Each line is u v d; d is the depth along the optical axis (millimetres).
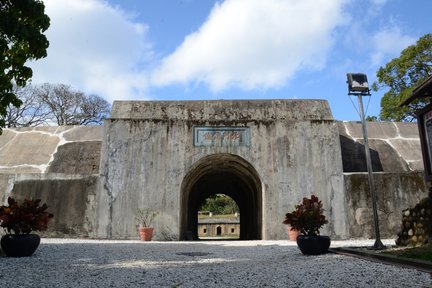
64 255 8812
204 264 7383
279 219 15375
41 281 5438
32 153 18594
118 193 15570
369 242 13227
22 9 8172
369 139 19484
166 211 15430
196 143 16094
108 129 16234
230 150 16047
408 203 15375
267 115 16797
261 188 16422
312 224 8867
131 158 15938
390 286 4586
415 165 18156
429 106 7938
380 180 15656
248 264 7297
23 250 8383
